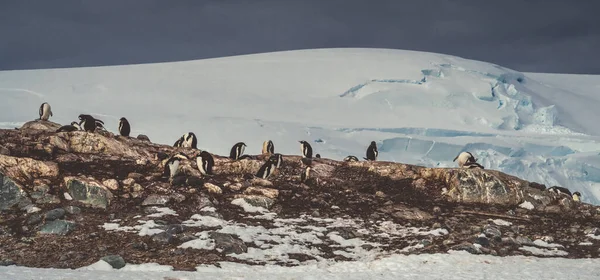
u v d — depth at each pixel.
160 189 80.38
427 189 90.88
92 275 54.03
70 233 68.56
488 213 83.31
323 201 83.50
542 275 60.59
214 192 82.00
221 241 67.69
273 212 79.19
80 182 75.94
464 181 89.50
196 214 75.44
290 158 98.19
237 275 57.72
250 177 90.19
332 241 72.38
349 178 94.38
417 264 65.81
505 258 68.88
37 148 86.19
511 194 88.81
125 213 74.31
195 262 63.12
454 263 66.31
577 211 87.19
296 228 75.00
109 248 65.69
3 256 62.66
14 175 76.06
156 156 93.25
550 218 84.44
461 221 80.44
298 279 56.69
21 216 71.38
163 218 73.31
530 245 74.25
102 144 91.62
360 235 74.69
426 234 75.56
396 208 83.19
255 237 70.94
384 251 70.56
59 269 57.81
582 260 69.06
